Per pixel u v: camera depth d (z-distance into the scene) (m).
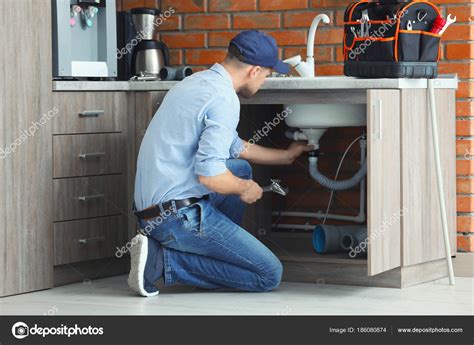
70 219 3.59
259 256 3.32
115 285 3.60
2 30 3.30
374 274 3.26
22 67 3.38
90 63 3.74
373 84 3.37
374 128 3.25
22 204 3.41
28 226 3.43
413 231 3.50
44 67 3.46
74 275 3.65
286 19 4.31
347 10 3.53
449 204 3.77
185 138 3.22
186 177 3.24
